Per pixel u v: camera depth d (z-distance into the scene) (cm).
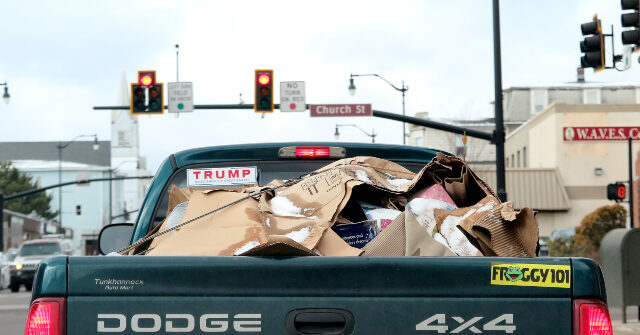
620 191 3041
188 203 425
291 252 331
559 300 330
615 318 1517
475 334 327
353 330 326
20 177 9225
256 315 326
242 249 371
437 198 420
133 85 2453
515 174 4838
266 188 430
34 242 3531
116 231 590
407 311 327
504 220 385
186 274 326
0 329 1552
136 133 13362
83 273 326
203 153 566
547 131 5038
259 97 2400
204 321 326
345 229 391
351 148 571
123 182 13288
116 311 326
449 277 327
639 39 1706
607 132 4825
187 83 2548
